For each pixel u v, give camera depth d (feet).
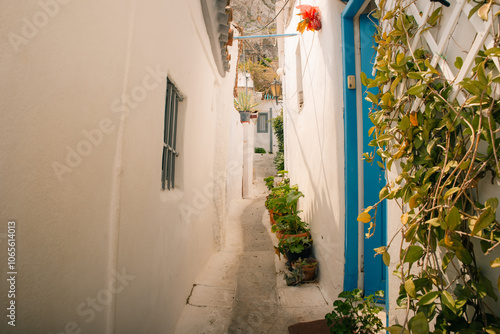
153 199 5.53
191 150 8.95
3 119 2.25
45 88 2.68
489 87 2.72
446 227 3.05
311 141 11.94
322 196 10.22
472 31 3.25
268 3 77.71
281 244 11.60
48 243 2.73
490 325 2.90
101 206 3.67
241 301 8.90
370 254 8.43
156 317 5.81
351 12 8.34
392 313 5.28
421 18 3.96
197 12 8.61
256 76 56.34
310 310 8.27
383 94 4.51
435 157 3.64
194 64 8.83
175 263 7.31
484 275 3.16
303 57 13.52
